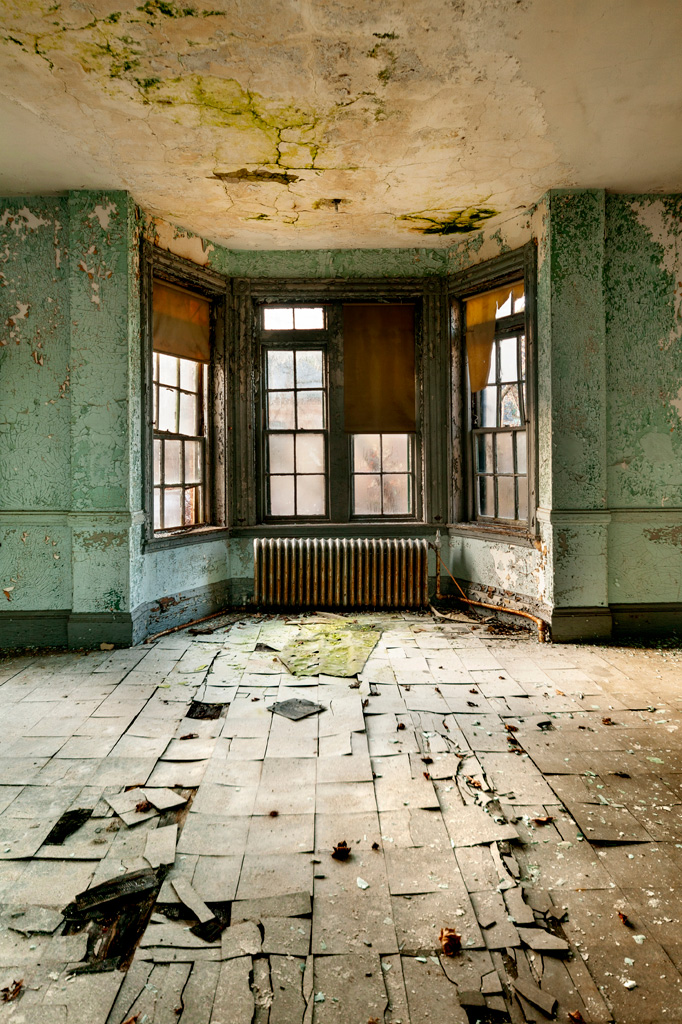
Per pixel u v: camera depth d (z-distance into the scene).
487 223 4.80
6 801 2.33
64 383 4.24
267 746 2.77
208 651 4.19
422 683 3.57
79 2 2.44
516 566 4.80
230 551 5.51
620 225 4.31
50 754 2.70
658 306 4.37
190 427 5.24
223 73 2.89
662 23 2.59
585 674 3.71
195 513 5.29
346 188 4.15
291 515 5.66
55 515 4.27
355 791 2.39
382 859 1.98
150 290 4.46
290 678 3.66
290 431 5.62
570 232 4.21
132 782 2.46
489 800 2.32
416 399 5.58
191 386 5.23
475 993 1.48
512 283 4.86
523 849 2.04
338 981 1.52
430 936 1.66
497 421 5.12
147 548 4.47
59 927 1.71
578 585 4.35
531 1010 1.44
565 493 4.31
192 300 5.11
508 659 4.00
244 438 5.47
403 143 3.56
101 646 4.26
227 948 1.62
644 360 4.38
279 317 5.59
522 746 2.77
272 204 4.39
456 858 1.99
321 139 3.50
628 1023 1.41
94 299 4.16
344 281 5.40
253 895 1.82
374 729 2.95
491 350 5.13
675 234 4.34
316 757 2.67
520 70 2.89
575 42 2.70
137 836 2.12
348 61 2.81
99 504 4.23
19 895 1.83
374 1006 1.45
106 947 1.64
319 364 5.63
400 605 5.30
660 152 3.70
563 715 3.11
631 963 1.57
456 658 4.02
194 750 2.73
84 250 4.14
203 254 5.09
